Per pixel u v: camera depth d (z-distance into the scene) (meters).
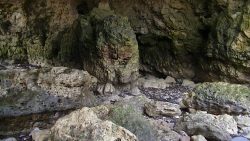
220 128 4.09
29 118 4.53
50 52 6.23
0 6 6.05
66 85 5.02
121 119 3.64
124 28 5.52
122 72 5.54
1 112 4.50
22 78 4.94
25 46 6.12
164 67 6.75
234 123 4.32
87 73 5.30
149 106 4.77
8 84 4.84
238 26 5.76
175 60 6.66
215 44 6.01
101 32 5.52
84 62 5.78
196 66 6.57
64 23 6.46
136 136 3.37
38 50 6.18
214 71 6.16
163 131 3.96
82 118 3.35
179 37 6.52
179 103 5.31
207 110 4.84
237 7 5.93
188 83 6.42
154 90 6.01
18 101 4.70
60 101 4.89
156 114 4.71
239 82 5.90
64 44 6.15
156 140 3.71
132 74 5.68
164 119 4.64
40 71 5.10
